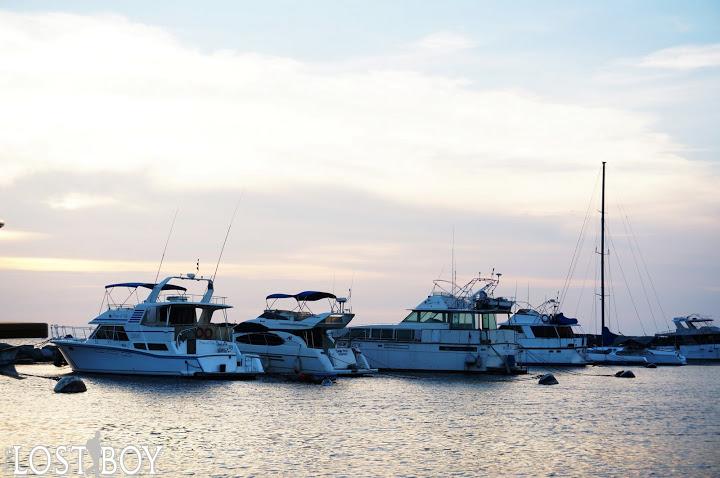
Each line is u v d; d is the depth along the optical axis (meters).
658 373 82.50
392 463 31.11
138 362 57.00
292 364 62.22
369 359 71.06
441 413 45.16
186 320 58.50
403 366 70.00
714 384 67.19
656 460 32.41
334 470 29.70
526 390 58.88
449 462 31.55
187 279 59.66
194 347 56.75
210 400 47.53
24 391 50.06
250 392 52.09
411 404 48.84
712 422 42.81
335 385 58.81
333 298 67.06
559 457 32.81
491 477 29.22
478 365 68.88
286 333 62.81
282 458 31.53
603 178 109.81
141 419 39.72
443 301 70.50
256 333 63.72
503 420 42.84
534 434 38.38
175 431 36.81
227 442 34.56
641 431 39.56
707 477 29.56
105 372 57.97
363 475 29.00
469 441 36.22
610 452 33.97
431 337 69.56
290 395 51.44
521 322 89.00
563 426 41.03
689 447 35.22
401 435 37.38
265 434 36.69
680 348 104.44
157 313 57.56
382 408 46.62
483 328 70.75
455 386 60.25
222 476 28.47
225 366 57.78
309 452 32.84
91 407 43.19
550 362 88.19
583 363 89.00
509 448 34.62
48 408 42.50
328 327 63.66
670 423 42.38
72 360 59.12
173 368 56.09
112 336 58.47
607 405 50.19
